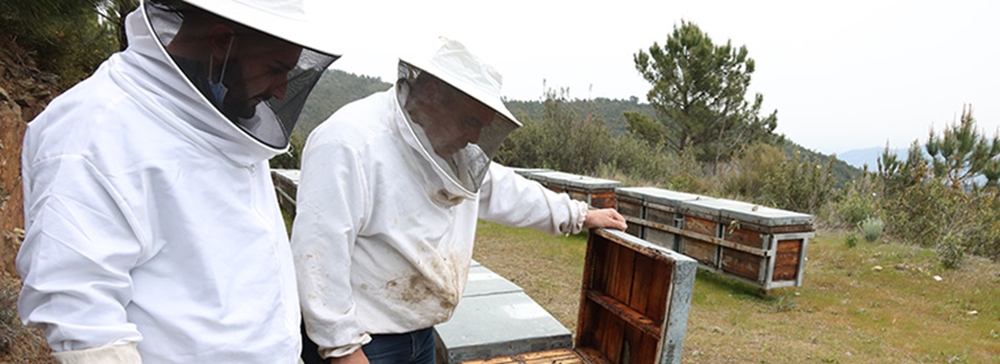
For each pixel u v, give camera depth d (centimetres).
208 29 104
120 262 101
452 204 181
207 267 112
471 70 160
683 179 1236
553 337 267
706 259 591
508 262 667
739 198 1166
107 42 650
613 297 256
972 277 620
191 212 109
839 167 1873
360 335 171
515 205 224
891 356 416
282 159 1255
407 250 171
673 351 205
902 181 1098
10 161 423
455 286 192
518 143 1497
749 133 2127
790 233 523
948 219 855
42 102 510
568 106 1516
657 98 2173
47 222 95
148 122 104
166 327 110
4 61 482
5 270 381
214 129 111
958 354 417
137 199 101
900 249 737
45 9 465
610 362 257
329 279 159
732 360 405
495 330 266
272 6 112
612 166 1424
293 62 117
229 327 115
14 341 294
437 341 265
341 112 170
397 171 166
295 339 134
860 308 523
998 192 1053
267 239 126
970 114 1123
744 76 2092
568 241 779
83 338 96
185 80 103
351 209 160
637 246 214
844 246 759
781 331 461
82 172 97
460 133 163
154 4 103
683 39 2058
